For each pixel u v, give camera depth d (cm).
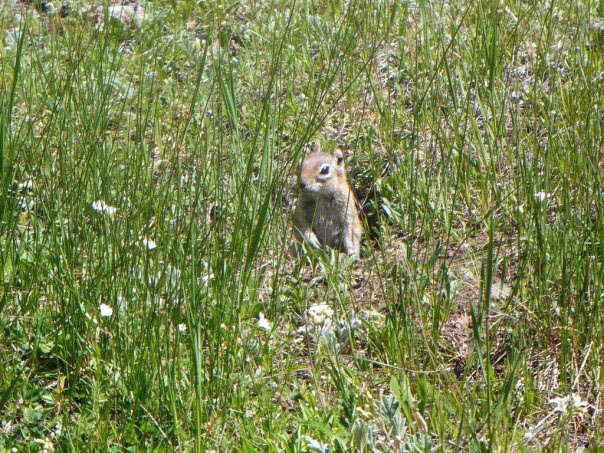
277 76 1043
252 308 671
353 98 1033
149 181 740
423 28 1057
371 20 1142
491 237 566
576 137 799
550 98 897
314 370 589
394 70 1050
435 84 955
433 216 730
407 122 968
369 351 642
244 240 690
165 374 583
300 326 682
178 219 687
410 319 620
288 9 1274
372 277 751
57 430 554
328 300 709
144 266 625
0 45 1140
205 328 580
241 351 617
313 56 1151
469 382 589
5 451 525
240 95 1041
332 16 1215
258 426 554
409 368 588
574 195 727
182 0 1355
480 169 832
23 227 750
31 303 635
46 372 602
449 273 713
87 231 691
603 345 587
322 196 919
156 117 909
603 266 634
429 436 515
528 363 609
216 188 769
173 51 1187
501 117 833
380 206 908
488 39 993
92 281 625
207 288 638
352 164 954
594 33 1002
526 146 853
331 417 542
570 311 630
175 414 533
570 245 671
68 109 845
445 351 633
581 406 545
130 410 561
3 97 766
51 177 736
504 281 705
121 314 622
